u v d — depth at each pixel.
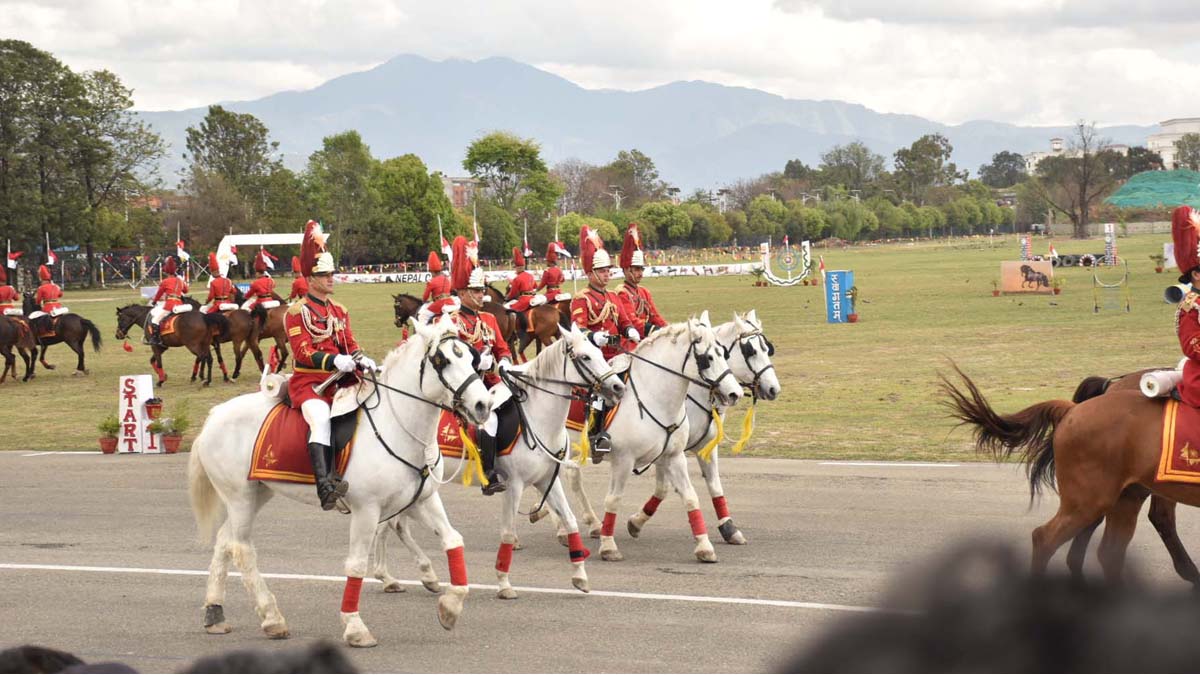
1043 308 42.44
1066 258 75.62
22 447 20.73
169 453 19.69
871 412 20.97
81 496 15.70
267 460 9.23
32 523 13.90
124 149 92.25
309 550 12.34
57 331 32.81
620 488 11.72
